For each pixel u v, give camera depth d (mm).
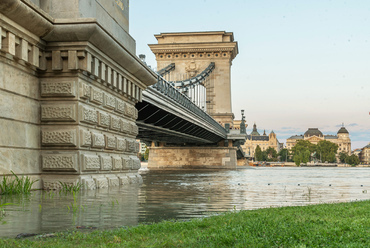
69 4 15578
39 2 15617
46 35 15000
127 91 21344
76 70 15484
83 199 11781
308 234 6000
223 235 5816
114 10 20297
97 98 16953
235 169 78688
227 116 104812
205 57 107688
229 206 11086
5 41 13094
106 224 7516
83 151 15758
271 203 12211
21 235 6312
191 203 11664
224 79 106812
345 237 5887
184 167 82438
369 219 7609
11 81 13656
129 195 13719
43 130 15297
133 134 22250
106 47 17000
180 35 109812
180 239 5789
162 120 44094
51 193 13492
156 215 8898
